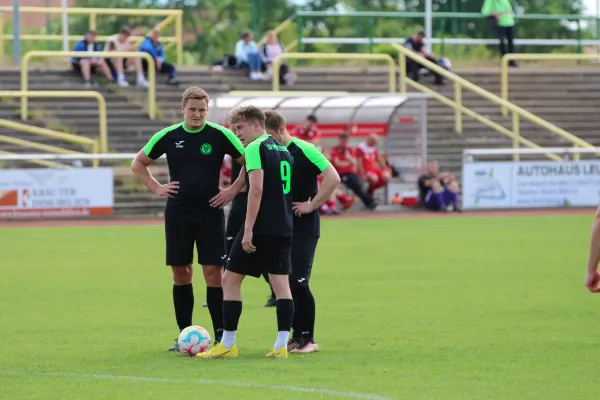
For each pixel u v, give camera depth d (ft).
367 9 410.31
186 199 78.64
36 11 289.74
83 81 261.44
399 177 235.61
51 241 171.94
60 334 87.71
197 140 78.69
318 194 79.10
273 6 412.98
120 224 204.44
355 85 286.66
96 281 123.13
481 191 231.50
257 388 64.95
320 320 94.79
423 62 281.13
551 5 427.74
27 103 251.19
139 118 255.09
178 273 80.84
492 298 107.86
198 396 62.64
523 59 305.12
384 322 93.40
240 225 98.43
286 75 279.69
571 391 64.54
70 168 212.23
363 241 169.58
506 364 73.67
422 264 138.41
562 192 235.61
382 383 66.74
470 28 362.94
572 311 99.04
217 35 415.03
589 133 289.33
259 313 99.81
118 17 408.87
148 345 82.38
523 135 279.08
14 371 71.31
